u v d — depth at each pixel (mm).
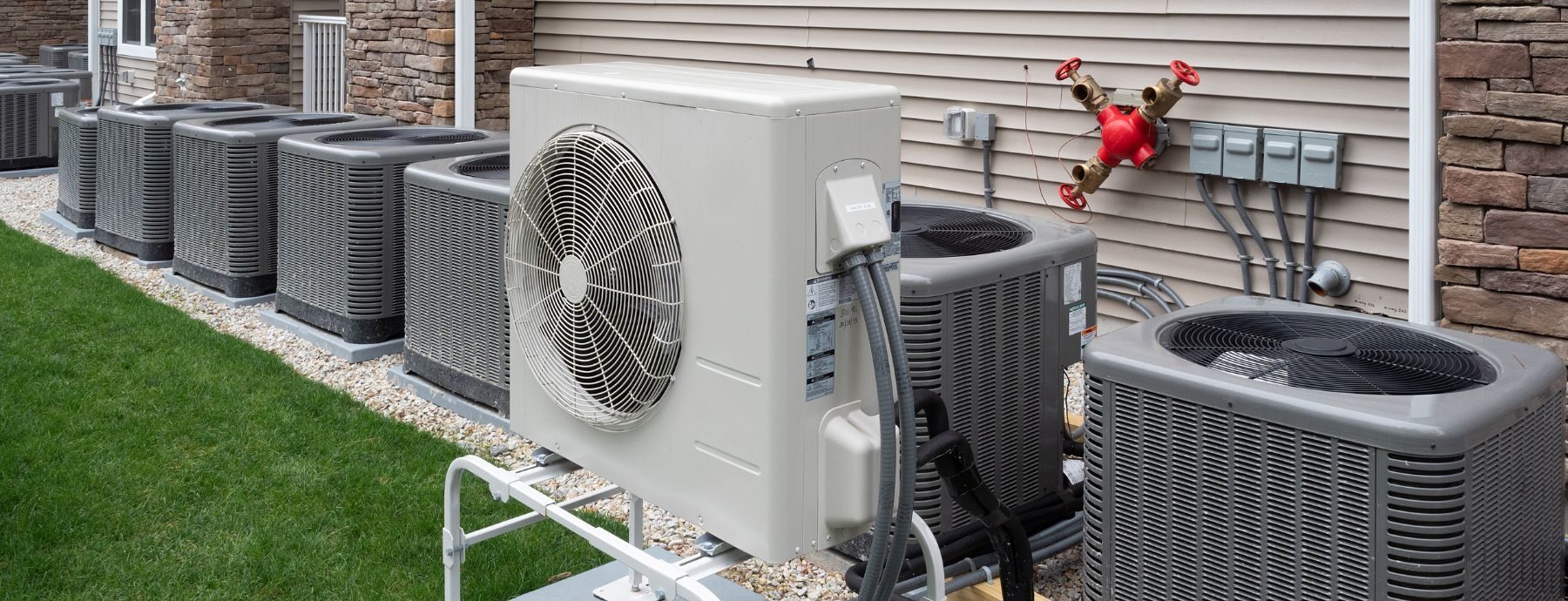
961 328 3846
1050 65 6508
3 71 13430
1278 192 5648
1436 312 4656
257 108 9117
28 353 6414
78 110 9766
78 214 9516
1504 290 4012
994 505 3229
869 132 2662
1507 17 3861
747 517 2725
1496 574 2818
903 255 4035
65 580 3984
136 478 4809
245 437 5270
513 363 3352
